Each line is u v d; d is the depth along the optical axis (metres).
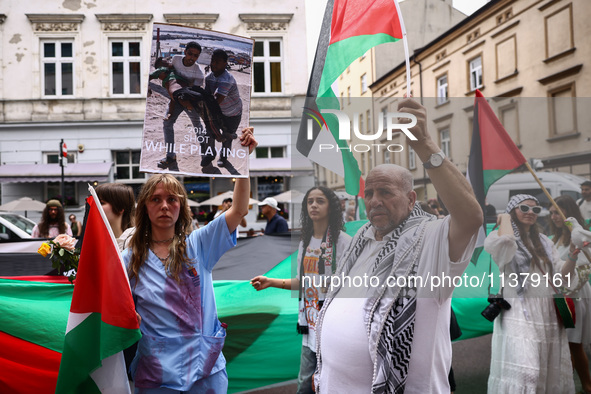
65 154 15.00
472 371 4.61
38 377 3.03
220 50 2.59
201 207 18.67
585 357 4.04
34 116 18.84
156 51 2.53
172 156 2.53
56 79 19.06
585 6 15.45
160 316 2.39
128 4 19.14
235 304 3.77
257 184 19.30
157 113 2.52
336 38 3.21
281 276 4.12
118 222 3.23
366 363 2.04
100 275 2.30
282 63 19.75
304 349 3.38
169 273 2.43
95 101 19.02
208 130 2.57
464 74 20.48
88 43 19.05
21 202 15.69
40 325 3.05
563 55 16.16
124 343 2.23
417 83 23.69
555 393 3.50
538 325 3.42
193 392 2.41
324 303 2.12
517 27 17.66
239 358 3.75
